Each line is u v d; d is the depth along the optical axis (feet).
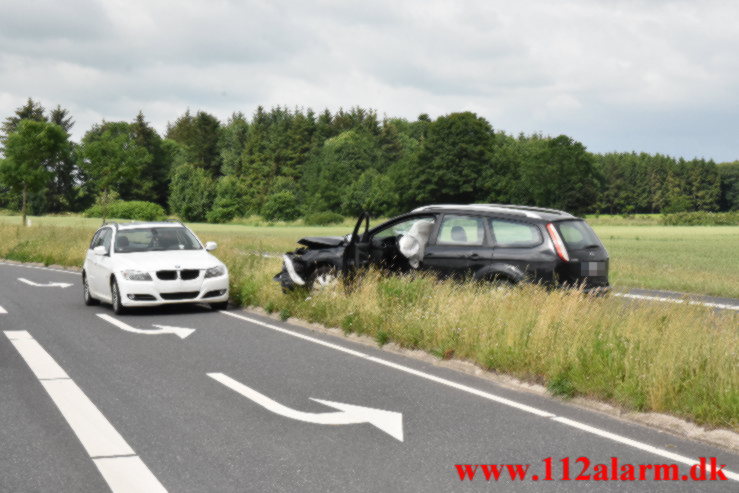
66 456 17.39
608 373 22.66
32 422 20.43
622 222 329.31
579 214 350.84
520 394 23.71
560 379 23.43
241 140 505.25
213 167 490.08
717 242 164.66
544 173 326.24
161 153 447.42
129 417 20.92
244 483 15.51
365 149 428.56
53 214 400.26
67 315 43.83
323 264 42.96
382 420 20.53
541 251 33.47
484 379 25.96
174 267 43.83
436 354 29.40
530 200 332.39
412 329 31.42
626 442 18.51
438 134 314.76
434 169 313.32
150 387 24.71
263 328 38.32
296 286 43.32
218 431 19.47
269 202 383.45
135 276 43.24
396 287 35.70
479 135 313.12
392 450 17.78
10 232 117.60
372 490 15.07
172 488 15.21
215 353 31.14
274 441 18.56
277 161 465.88
